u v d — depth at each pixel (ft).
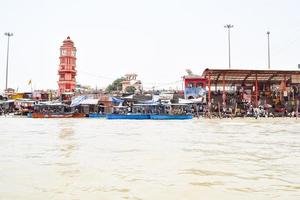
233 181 28.81
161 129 94.89
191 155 43.78
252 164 37.27
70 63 243.60
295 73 179.52
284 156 43.34
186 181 28.73
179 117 165.89
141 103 197.77
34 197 23.84
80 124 121.29
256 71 174.91
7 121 143.02
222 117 170.30
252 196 23.98
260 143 58.44
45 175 31.24
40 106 192.95
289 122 133.49
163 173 32.17
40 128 97.81
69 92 228.63
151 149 49.83
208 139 65.46
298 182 28.53
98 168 34.68
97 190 25.73
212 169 34.24
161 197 23.75
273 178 30.09
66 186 26.99
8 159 40.65
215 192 25.11
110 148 50.98
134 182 28.37
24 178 30.04
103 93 216.54
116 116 169.68
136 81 278.87
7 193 24.91
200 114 184.14
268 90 201.46
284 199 23.21
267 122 133.90
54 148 51.11
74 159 40.50
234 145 55.36
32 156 43.04
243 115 175.63
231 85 207.41
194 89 195.31
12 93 237.25
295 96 190.70
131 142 59.57
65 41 243.81
